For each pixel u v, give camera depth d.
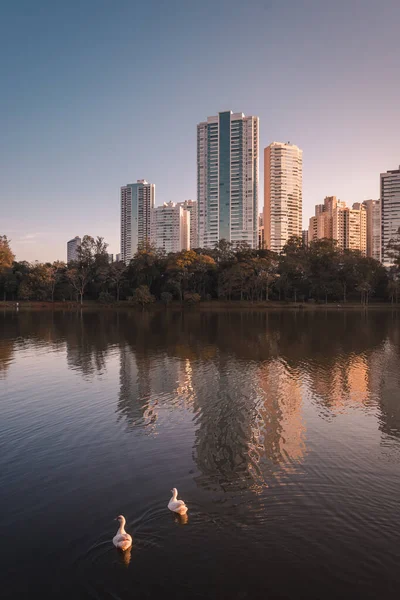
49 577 11.52
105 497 15.49
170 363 40.72
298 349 49.66
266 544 12.67
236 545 12.66
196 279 143.00
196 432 22.25
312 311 125.19
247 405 27.05
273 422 23.83
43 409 26.33
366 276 137.62
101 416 24.91
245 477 17.02
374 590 10.96
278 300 146.62
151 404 27.30
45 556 12.33
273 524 13.66
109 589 11.08
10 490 16.14
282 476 17.09
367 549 12.47
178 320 91.88
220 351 48.19
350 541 12.84
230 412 25.64
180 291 137.00
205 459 18.78
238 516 14.12
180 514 14.15
